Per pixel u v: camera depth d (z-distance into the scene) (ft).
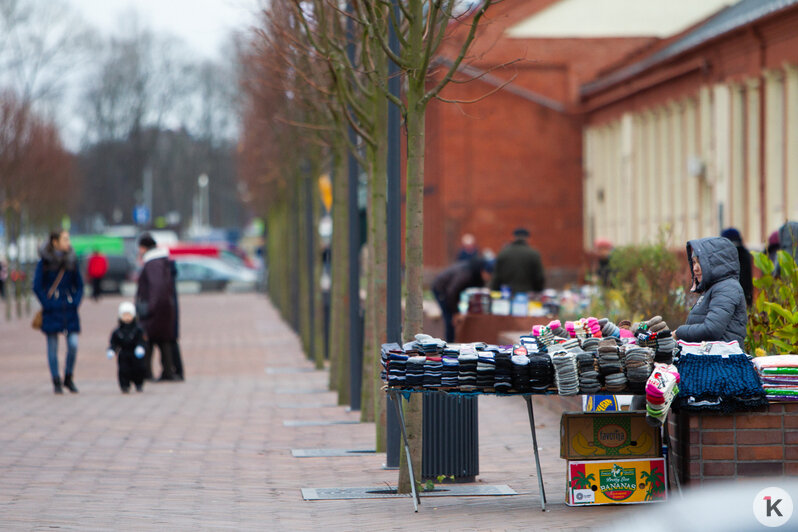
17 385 83.97
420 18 41.34
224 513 38.27
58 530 35.40
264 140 144.56
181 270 294.25
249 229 507.30
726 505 18.58
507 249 93.15
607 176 182.80
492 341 84.48
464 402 43.73
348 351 70.74
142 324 85.15
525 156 192.13
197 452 51.88
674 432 37.88
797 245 57.11
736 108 129.80
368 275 61.41
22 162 185.26
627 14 194.39
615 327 38.75
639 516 20.11
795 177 115.55
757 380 36.32
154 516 37.70
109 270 281.13
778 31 117.70
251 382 85.81
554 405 64.23
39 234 245.86
